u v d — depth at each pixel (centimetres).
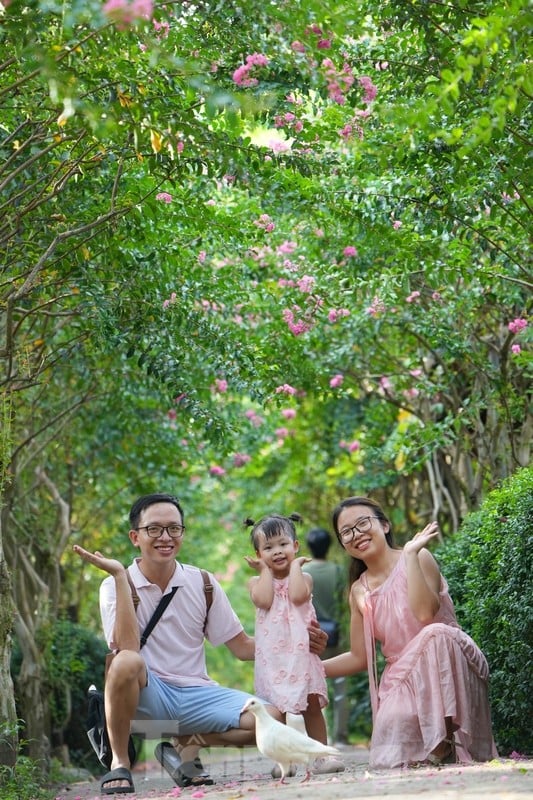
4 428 879
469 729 694
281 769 658
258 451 1600
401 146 780
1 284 863
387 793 555
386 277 1031
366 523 774
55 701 1301
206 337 991
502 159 812
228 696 713
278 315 1131
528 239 951
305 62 707
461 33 762
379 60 828
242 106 671
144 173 911
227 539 2134
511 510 852
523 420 1130
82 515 1648
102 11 592
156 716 705
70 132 772
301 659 725
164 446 1420
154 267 944
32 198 873
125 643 710
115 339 925
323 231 1092
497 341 1157
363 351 1248
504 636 836
